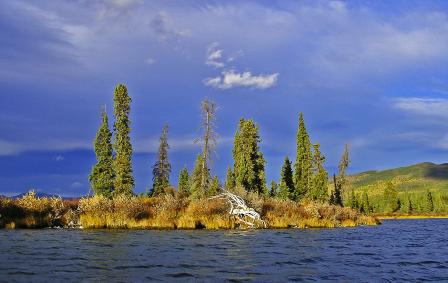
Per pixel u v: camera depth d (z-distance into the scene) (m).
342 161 85.69
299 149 77.69
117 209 40.00
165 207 42.09
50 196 41.25
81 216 39.03
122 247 23.03
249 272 16.34
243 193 47.75
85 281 13.77
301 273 16.52
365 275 16.62
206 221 41.91
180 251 22.00
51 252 20.17
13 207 37.75
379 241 32.06
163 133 69.06
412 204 158.75
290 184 76.56
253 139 71.38
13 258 17.98
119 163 56.34
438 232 46.31
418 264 20.09
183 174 83.00
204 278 14.91
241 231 38.53
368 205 138.50
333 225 51.75
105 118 55.34
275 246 25.89
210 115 56.62
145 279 14.41
